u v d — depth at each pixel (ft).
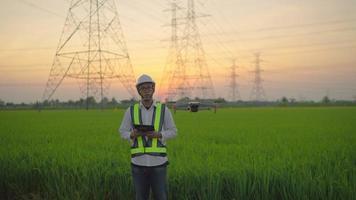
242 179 21.81
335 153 31.86
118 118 120.67
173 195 22.90
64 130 65.36
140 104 18.51
